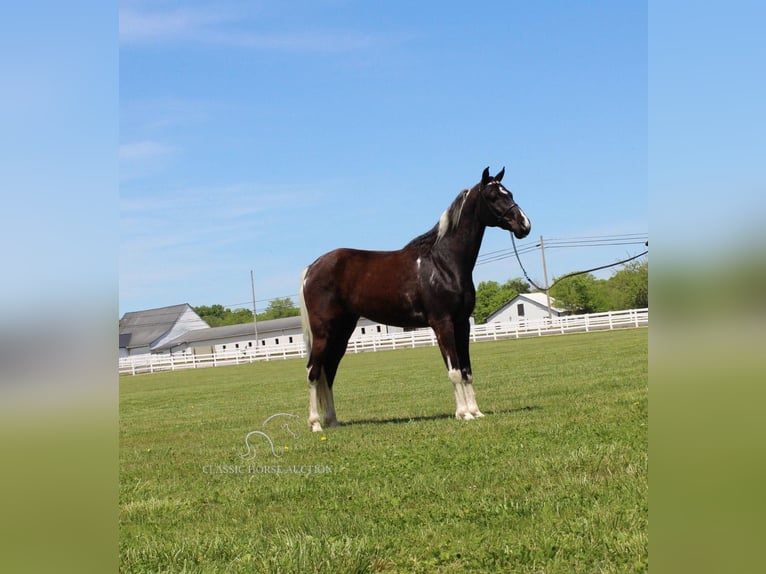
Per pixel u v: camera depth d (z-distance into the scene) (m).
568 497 5.23
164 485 7.12
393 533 4.92
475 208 9.81
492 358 22.97
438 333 9.90
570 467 6.10
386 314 10.19
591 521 4.64
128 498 6.59
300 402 15.03
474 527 4.86
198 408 15.72
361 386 17.42
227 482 7.08
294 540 4.80
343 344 10.58
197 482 7.18
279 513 5.71
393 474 6.66
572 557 4.18
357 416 11.54
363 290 10.23
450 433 8.52
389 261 10.25
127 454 9.16
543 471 6.08
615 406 9.10
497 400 11.70
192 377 29.53
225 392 19.98
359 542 4.68
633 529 4.32
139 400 19.34
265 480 6.98
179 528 5.52
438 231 10.02
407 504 5.61
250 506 6.06
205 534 5.26
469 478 6.14
